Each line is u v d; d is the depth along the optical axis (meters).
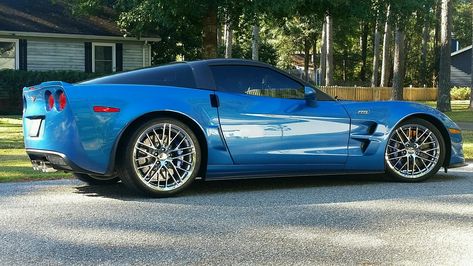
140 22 18.09
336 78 62.81
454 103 37.97
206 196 5.21
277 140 5.42
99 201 4.96
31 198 5.11
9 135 13.00
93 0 18.80
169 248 3.48
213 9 15.55
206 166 5.24
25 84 20.28
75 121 4.83
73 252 3.40
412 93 43.34
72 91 4.88
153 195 5.09
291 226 4.03
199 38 24.55
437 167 6.06
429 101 41.72
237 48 35.62
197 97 5.20
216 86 5.35
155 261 3.22
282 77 5.62
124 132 4.98
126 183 5.09
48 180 6.27
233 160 5.30
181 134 5.13
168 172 5.13
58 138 4.91
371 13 15.43
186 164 5.18
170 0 14.47
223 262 3.21
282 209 4.60
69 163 4.86
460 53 52.91
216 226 4.03
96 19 23.25
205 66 5.39
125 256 3.32
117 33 22.55
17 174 6.65
